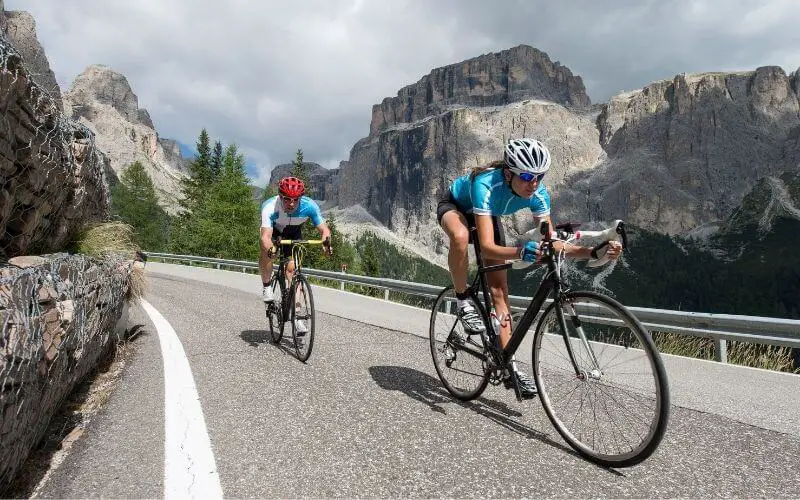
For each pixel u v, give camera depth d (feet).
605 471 7.30
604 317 8.68
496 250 9.00
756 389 12.22
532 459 7.64
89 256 11.87
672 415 10.10
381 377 12.44
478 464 7.37
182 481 6.59
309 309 14.02
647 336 7.12
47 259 8.27
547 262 8.59
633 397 7.38
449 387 11.26
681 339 20.10
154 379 11.85
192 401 10.09
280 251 16.35
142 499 6.12
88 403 10.11
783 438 8.76
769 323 14.23
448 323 11.60
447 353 11.26
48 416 8.02
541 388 8.95
